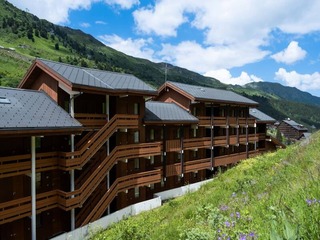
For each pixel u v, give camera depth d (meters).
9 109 15.32
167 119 26.44
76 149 18.83
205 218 7.17
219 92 37.88
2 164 14.50
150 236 9.30
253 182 10.07
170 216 13.75
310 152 8.95
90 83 19.14
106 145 21.70
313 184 4.04
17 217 15.18
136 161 24.70
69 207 17.03
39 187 17.34
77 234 16.89
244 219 4.84
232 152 39.44
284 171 8.28
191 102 30.66
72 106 18.23
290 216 3.13
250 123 40.06
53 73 18.19
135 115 22.56
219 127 36.16
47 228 18.08
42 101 18.11
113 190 20.94
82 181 19.86
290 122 77.81
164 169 26.95
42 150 17.69
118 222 19.05
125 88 21.03
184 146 29.12
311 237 2.38
